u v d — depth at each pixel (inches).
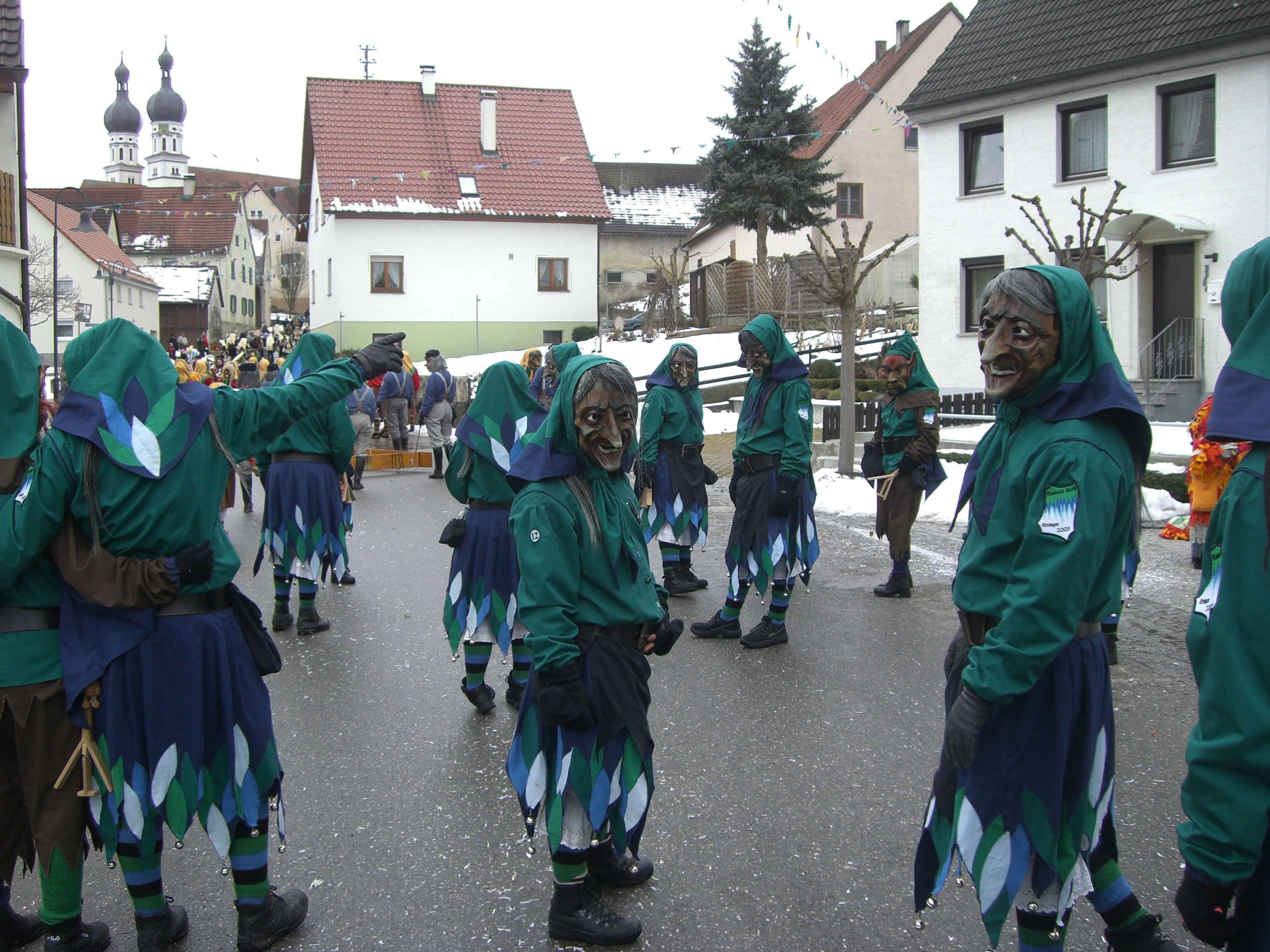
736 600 263.9
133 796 121.2
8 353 123.2
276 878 150.5
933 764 186.2
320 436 279.7
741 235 1579.7
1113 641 238.4
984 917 107.0
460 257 1406.3
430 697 230.1
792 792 175.0
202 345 1412.4
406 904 142.8
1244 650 90.0
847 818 165.3
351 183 1358.3
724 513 459.2
